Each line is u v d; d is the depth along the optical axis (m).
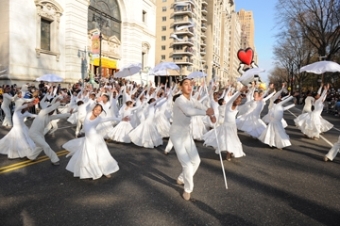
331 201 4.10
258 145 8.09
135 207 3.75
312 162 6.30
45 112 5.45
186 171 3.96
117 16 32.56
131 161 6.02
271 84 9.12
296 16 26.73
